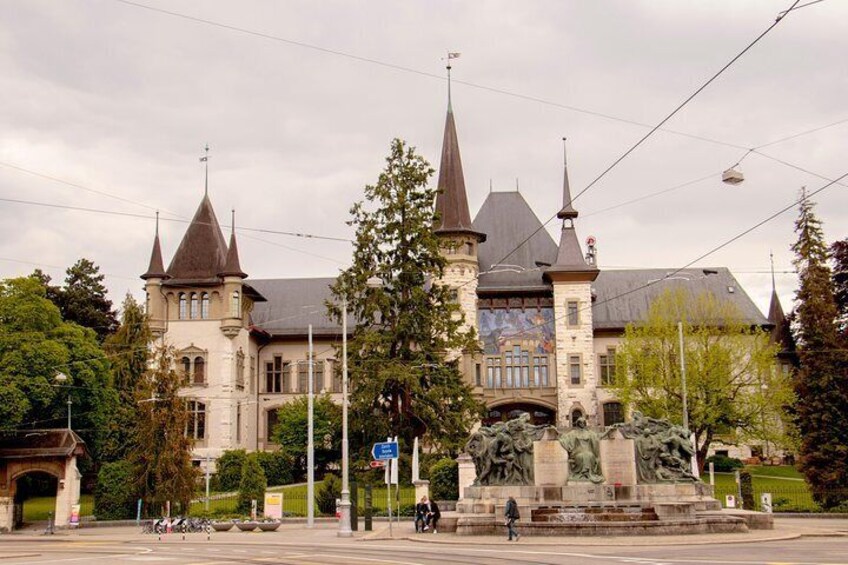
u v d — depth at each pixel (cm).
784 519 3794
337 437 6425
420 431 5562
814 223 4756
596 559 2005
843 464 4291
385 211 5675
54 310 5109
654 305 6216
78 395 5016
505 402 7369
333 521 4075
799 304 4966
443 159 7394
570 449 3288
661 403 5722
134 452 4466
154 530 3684
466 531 2994
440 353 5666
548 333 7444
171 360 4759
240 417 7250
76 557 2309
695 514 2981
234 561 2106
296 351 7969
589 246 8050
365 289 5569
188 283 7025
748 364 5897
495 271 7525
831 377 4409
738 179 2478
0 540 3388
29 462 4244
